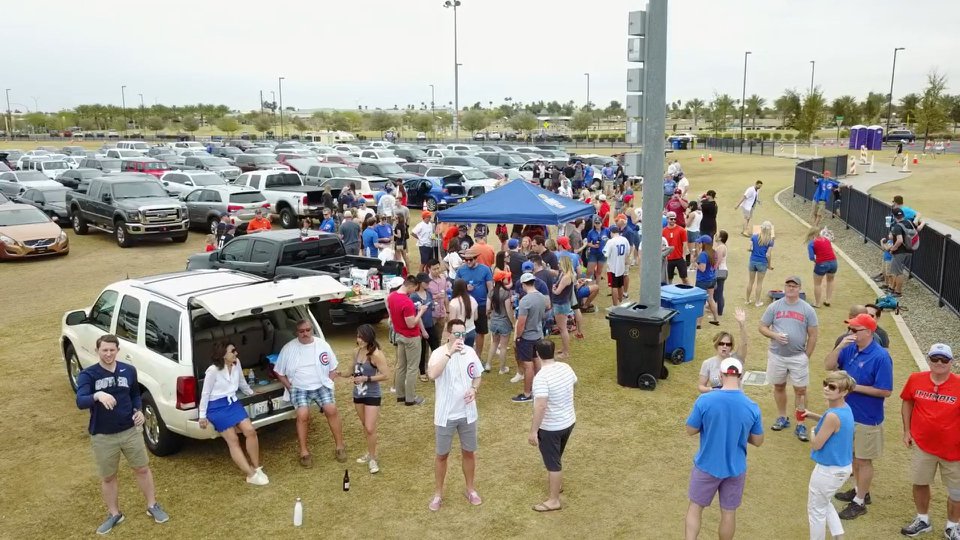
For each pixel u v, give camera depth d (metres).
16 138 98.31
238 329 8.16
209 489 7.19
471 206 13.83
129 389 6.38
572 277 10.80
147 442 8.02
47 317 13.95
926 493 6.00
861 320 6.30
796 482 7.12
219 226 18.02
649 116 9.30
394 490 7.12
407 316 9.06
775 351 8.10
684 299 10.40
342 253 13.55
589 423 8.62
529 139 86.00
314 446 8.20
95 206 22.80
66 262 19.47
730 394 5.51
